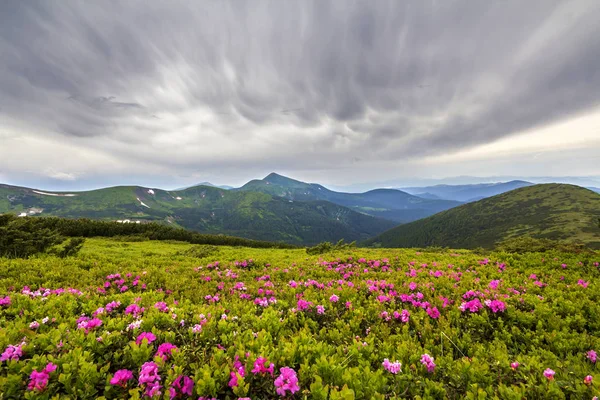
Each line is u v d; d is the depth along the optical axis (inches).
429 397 129.0
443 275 391.9
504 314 248.2
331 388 128.8
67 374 131.2
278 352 159.8
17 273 452.8
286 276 452.8
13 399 125.0
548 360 170.1
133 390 119.5
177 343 183.8
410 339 204.5
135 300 273.4
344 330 217.8
